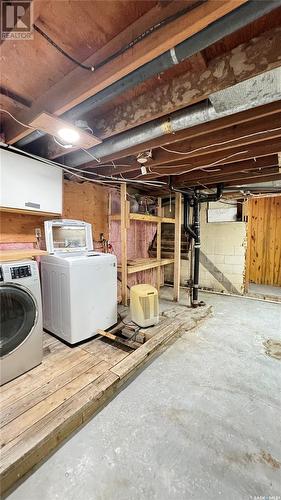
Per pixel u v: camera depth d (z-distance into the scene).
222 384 1.93
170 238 5.23
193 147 2.14
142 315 2.80
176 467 1.26
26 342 1.90
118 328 2.80
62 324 2.44
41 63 1.28
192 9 0.88
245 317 3.43
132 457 1.31
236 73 1.19
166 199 5.00
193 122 1.58
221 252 4.82
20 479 1.20
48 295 2.61
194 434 1.46
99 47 1.17
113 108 1.73
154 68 1.12
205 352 2.43
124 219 3.48
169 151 2.23
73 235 2.89
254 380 1.99
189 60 1.25
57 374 1.89
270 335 2.83
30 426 1.37
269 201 5.52
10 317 1.81
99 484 1.17
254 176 3.00
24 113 1.66
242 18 0.86
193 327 3.04
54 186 2.55
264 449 1.36
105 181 3.20
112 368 1.96
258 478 1.20
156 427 1.51
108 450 1.35
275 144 2.06
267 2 0.80
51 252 2.58
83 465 1.27
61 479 1.20
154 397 1.78
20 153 2.24
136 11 0.98
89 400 1.59
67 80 1.33
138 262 4.00
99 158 2.46
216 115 1.48
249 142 1.91
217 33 0.92
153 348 2.29
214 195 3.67
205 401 1.74
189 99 1.37
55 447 1.37
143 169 2.57
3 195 2.10
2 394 1.65
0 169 2.06
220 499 1.11
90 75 1.23
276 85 1.21
